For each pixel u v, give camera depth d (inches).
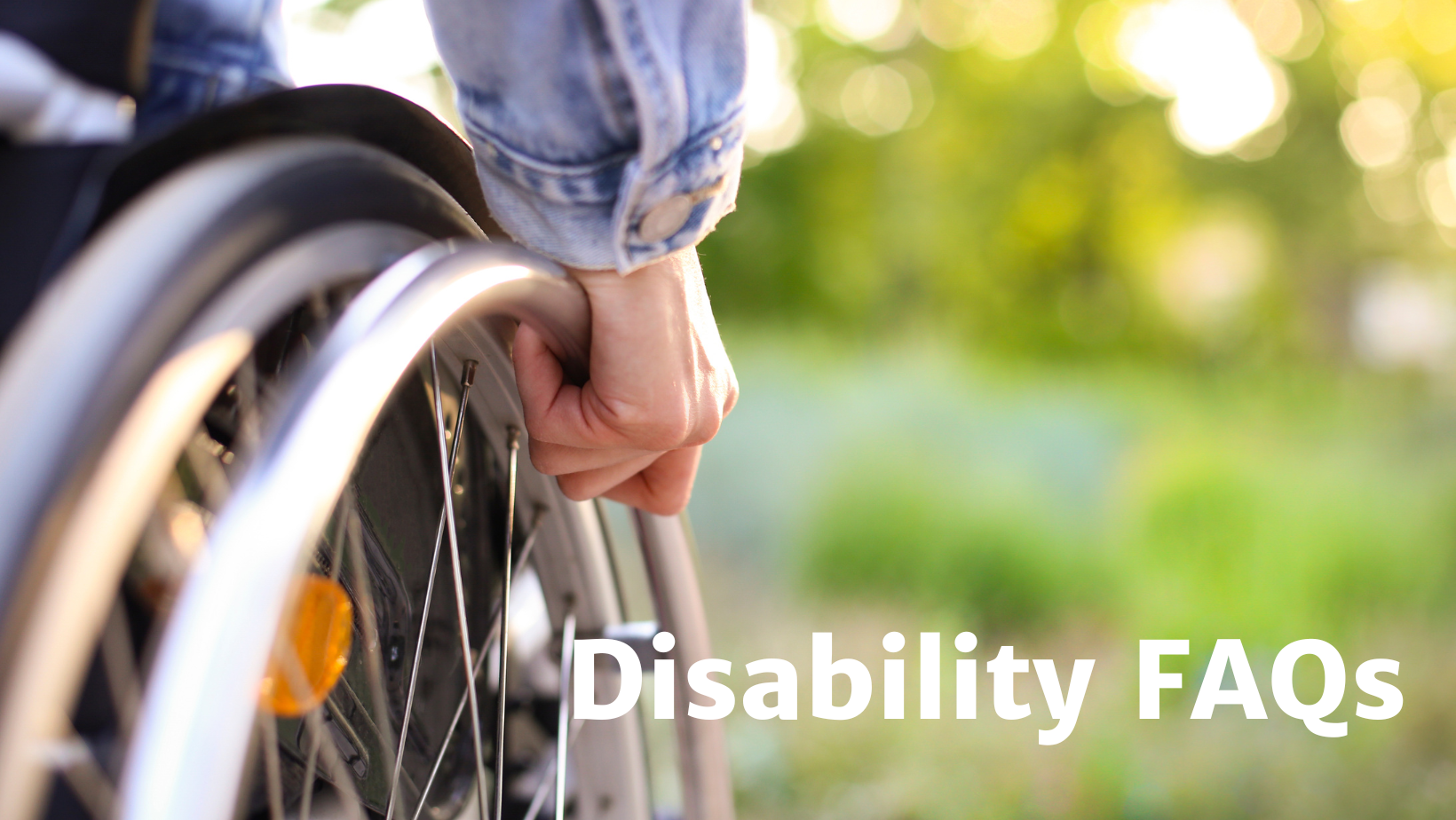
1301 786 93.0
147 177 16.7
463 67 24.0
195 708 13.0
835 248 617.3
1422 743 102.7
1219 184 604.4
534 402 27.9
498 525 33.4
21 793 12.0
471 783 32.4
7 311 15.3
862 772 89.7
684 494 33.3
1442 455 244.2
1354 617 145.3
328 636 22.6
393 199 21.1
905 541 149.3
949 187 603.8
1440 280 593.6
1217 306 617.6
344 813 26.3
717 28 24.3
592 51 23.2
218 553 14.1
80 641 12.6
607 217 24.4
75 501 12.8
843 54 592.4
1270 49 582.2
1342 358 592.7
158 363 14.2
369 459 26.7
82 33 17.9
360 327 16.9
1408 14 558.6
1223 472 181.3
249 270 16.3
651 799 37.9
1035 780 90.5
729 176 25.3
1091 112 589.0
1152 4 572.4
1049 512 167.6
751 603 137.3
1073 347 613.6
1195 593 145.9
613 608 37.0
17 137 17.5
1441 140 581.3
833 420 240.2
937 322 616.4
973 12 583.2
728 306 623.8
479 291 19.8
